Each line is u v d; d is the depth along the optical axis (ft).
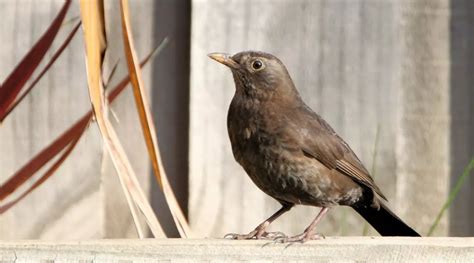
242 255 26.02
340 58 37.86
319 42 37.83
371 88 37.86
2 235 37.01
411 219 37.91
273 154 36.01
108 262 25.62
